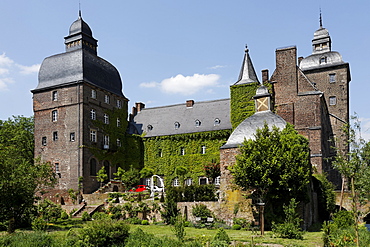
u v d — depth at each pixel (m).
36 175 28.05
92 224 20.50
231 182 32.22
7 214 25.69
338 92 61.22
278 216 29.31
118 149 55.69
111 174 53.84
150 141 57.69
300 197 29.36
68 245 19.61
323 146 46.25
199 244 19.88
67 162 49.22
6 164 25.78
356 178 18.94
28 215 27.92
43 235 21.22
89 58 52.69
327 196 39.00
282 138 29.00
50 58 53.69
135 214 35.38
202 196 34.44
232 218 31.20
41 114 52.31
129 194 43.34
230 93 50.88
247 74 50.88
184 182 54.03
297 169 27.91
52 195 48.06
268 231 28.08
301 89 45.78
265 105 37.12
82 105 49.28
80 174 47.91
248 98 49.41
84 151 48.66
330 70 62.09
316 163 42.88
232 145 33.19
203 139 54.31
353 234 21.23
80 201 46.72
